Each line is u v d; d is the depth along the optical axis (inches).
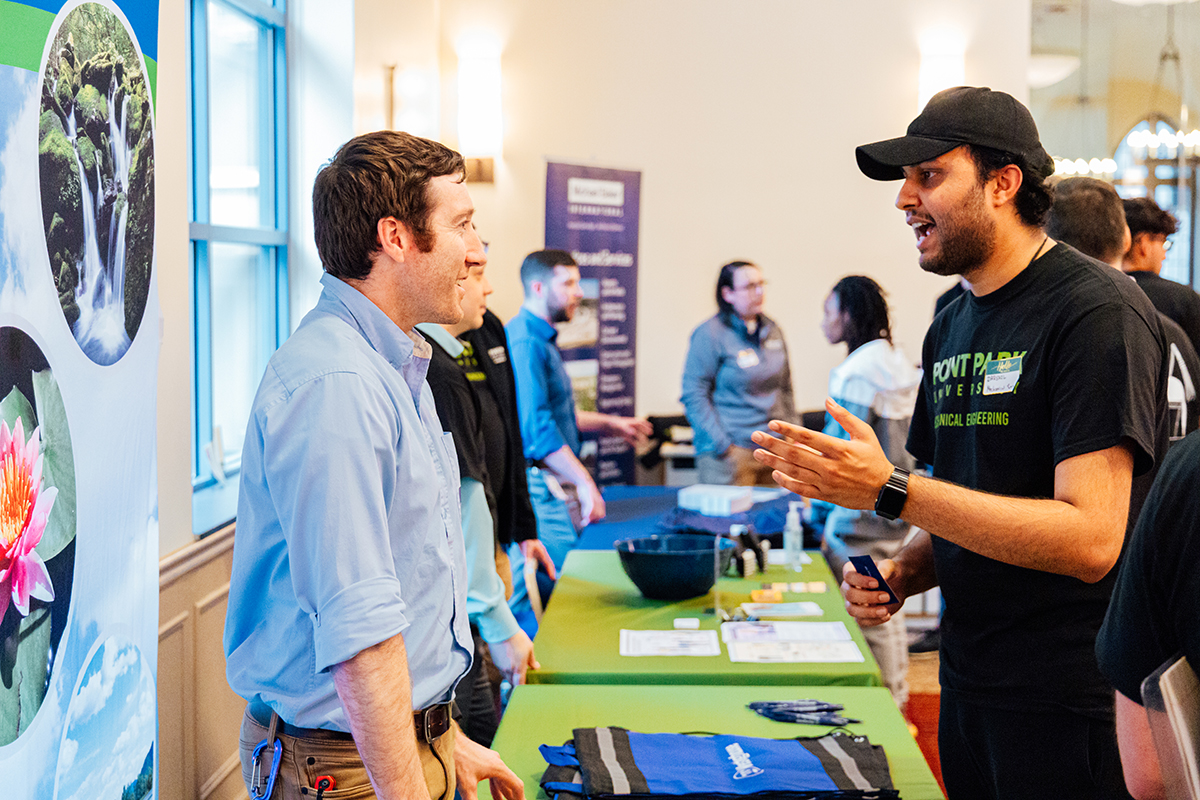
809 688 81.1
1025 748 65.3
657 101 213.3
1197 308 122.7
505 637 87.3
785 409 211.8
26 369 53.8
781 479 61.2
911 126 67.4
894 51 211.2
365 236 51.9
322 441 47.2
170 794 98.0
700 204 214.8
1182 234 254.5
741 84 213.0
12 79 52.6
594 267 205.2
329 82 147.4
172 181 98.3
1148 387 60.0
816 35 211.8
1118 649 43.6
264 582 52.4
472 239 55.0
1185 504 40.7
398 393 51.8
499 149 212.8
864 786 59.7
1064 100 255.4
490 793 63.7
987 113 64.2
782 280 215.8
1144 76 252.5
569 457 181.2
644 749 65.4
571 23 211.5
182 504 101.4
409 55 184.2
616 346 209.8
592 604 106.7
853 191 214.1
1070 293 62.6
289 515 47.5
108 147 64.7
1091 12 251.4
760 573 120.7
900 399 176.6
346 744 51.2
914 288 214.8
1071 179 94.3
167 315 97.7
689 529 125.8
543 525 184.5
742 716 74.9
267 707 53.4
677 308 216.2
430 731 53.4
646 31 212.1
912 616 204.1
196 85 122.9
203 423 125.3
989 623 66.9
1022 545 58.4
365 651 46.4
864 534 172.1
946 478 72.4
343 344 50.1
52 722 56.4
